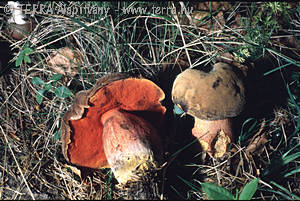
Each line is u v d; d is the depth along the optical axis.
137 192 0.52
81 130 0.55
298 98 0.65
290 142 0.60
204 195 0.55
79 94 0.53
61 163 0.59
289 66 0.68
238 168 0.57
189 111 0.54
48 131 0.63
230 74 0.54
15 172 0.58
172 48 0.71
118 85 0.52
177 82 0.55
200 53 0.71
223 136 0.57
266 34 0.70
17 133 0.62
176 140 0.61
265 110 0.65
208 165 0.58
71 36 0.72
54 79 0.65
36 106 0.66
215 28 0.75
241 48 0.66
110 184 0.56
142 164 0.51
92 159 0.59
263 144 0.59
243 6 0.76
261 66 0.67
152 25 0.75
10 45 0.71
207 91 0.52
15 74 0.69
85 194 0.56
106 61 0.69
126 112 0.57
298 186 0.56
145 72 0.70
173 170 0.58
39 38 0.71
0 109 0.64
